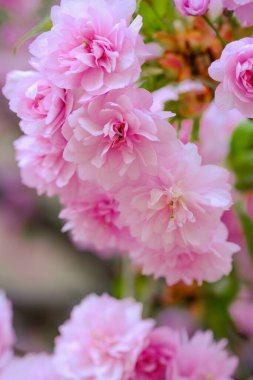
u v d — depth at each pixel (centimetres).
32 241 129
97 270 124
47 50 48
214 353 59
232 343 76
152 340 58
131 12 48
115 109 48
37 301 122
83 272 125
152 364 57
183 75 56
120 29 48
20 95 50
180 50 56
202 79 56
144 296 75
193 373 58
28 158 54
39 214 127
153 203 49
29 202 126
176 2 51
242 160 67
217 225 50
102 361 58
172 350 58
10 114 119
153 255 53
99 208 54
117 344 58
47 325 119
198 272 53
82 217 55
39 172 53
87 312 61
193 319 86
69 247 127
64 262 128
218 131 68
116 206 53
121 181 49
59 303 122
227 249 52
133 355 57
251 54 47
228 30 54
